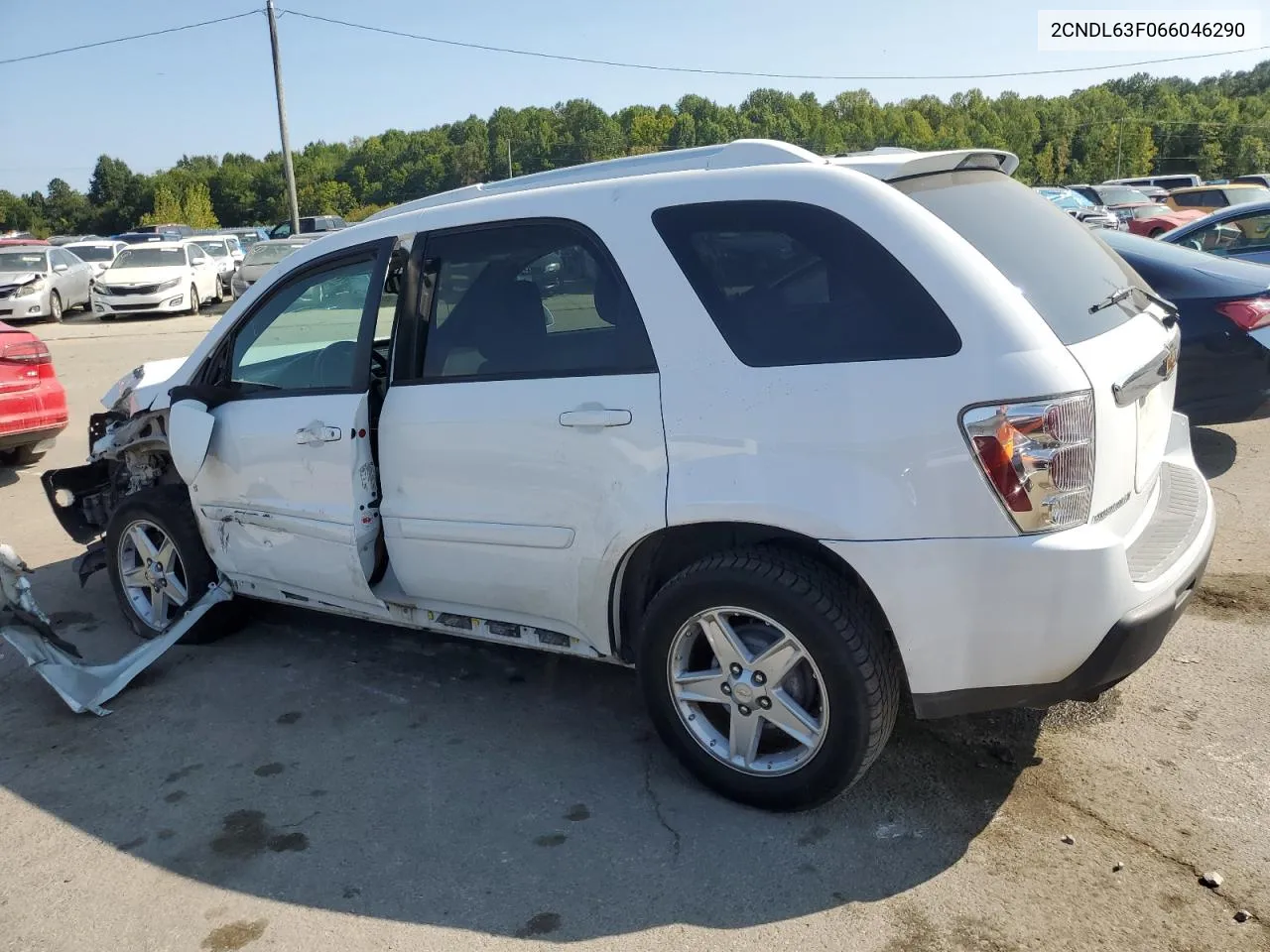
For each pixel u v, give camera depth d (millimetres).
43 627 4227
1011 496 2611
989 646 2713
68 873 3033
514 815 3221
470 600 3623
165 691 4227
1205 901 2646
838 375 2773
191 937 2734
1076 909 2645
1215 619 4301
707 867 2906
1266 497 5730
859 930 2617
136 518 4656
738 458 2885
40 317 21766
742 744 3107
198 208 87500
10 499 7414
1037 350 2631
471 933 2695
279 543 4086
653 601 3146
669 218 3107
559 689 4105
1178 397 6047
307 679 4289
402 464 3617
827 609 2824
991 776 3262
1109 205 30344
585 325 3240
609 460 3117
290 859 3047
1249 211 8422
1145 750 3365
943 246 2754
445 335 3551
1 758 3736
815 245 2887
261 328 4207
